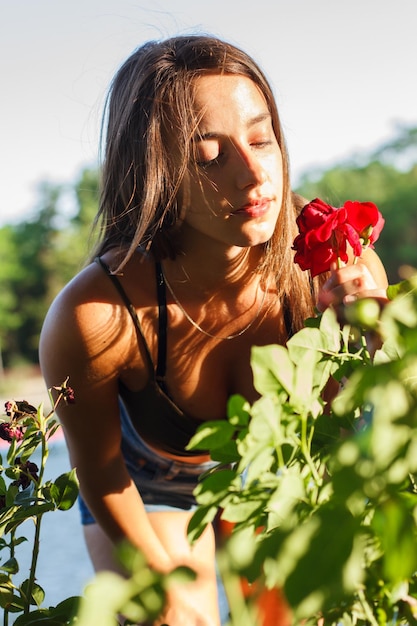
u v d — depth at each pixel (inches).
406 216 1481.3
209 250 54.9
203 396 60.0
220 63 51.1
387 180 1534.2
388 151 1567.4
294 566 19.8
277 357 26.7
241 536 26.7
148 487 69.5
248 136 50.6
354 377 22.1
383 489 20.8
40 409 40.8
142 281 57.2
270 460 26.6
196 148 50.6
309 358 27.8
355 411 32.0
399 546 19.3
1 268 1305.4
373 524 21.0
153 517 69.4
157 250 56.2
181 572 20.3
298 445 28.4
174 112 51.4
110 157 58.3
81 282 57.6
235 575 21.2
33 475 41.8
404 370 22.0
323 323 33.9
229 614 23.2
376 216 45.0
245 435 27.1
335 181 1550.2
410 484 25.9
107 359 57.3
